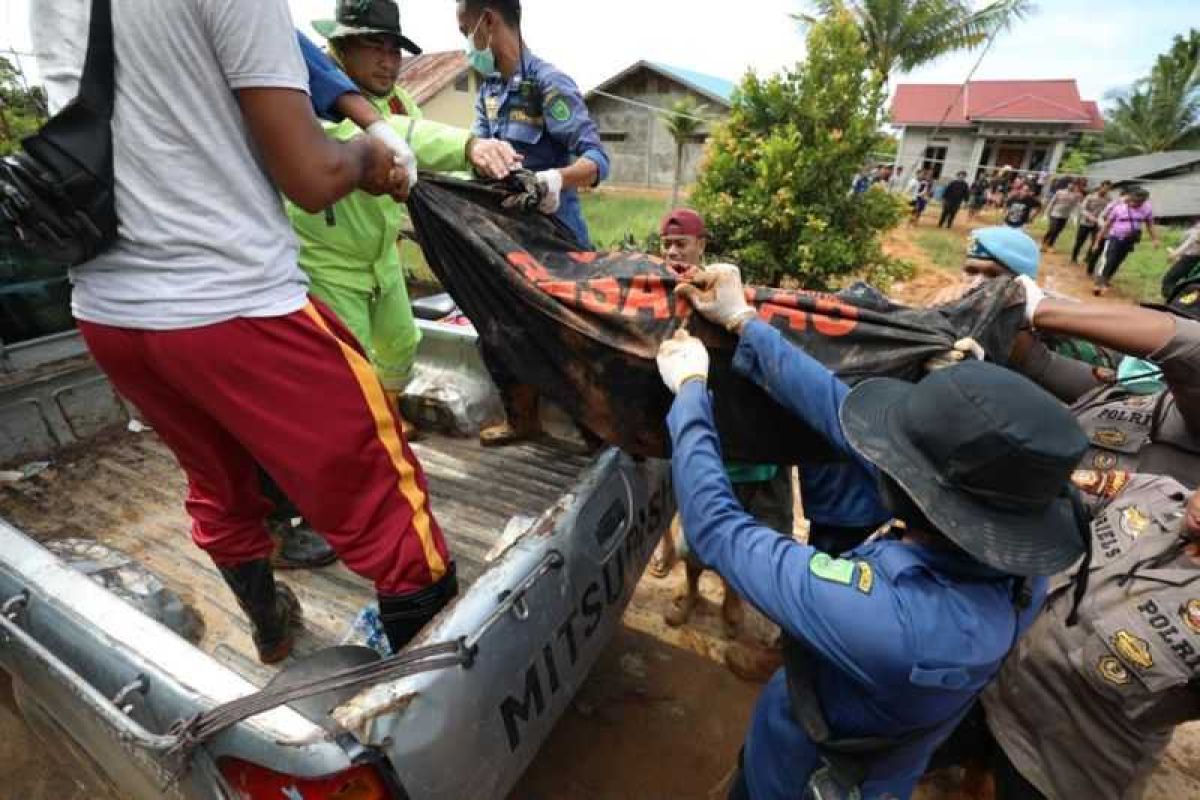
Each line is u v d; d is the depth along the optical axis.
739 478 2.36
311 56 1.56
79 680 1.38
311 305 1.36
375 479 1.43
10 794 2.30
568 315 1.70
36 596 1.49
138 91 1.08
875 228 8.30
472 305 1.87
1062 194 14.11
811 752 1.42
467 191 1.91
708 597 3.28
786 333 1.72
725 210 8.28
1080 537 1.14
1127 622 1.53
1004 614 1.18
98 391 3.00
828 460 1.77
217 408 1.32
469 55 2.66
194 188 1.15
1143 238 17.53
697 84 21.42
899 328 1.74
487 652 1.33
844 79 7.73
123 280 1.20
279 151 1.17
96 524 2.43
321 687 1.12
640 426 1.78
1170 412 1.94
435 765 1.21
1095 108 35.47
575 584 1.66
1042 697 1.75
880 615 1.10
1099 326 1.75
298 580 2.15
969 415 1.02
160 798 1.49
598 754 2.47
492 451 2.84
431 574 1.51
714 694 2.74
